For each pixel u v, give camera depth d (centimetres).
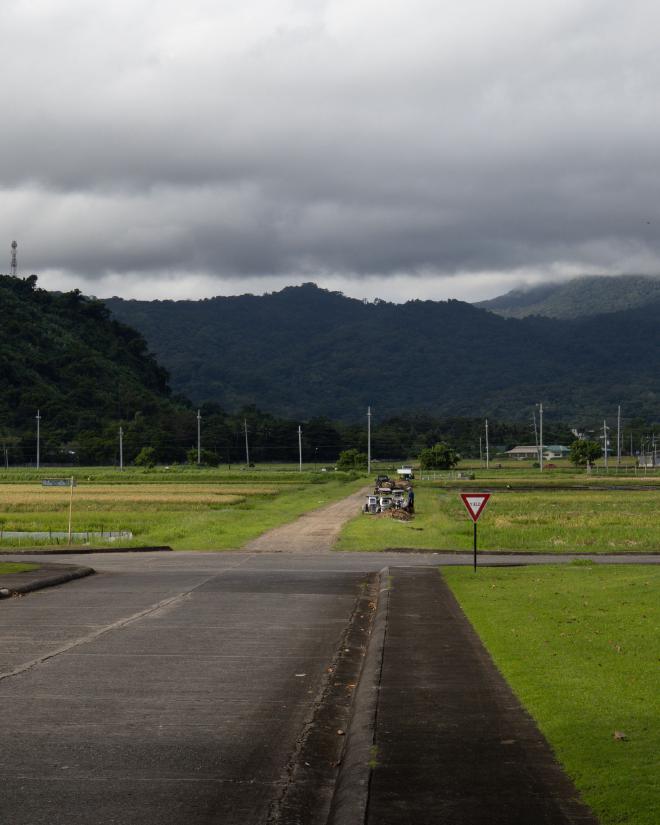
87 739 930
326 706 1079
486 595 1927
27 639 1538
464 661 1235
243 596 2139
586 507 6631
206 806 743
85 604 1991
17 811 725
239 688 1171
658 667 1148
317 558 3250
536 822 652
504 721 925
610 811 665
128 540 3969
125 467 17025
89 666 1305
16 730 963
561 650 1267
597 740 839
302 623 1728
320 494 8581
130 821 707
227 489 9575
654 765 764
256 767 846
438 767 777
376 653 1296
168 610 1900
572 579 2181
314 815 729
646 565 2616
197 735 950
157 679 1221
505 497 7969
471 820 658
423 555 3388
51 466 18150
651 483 11306
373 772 764
